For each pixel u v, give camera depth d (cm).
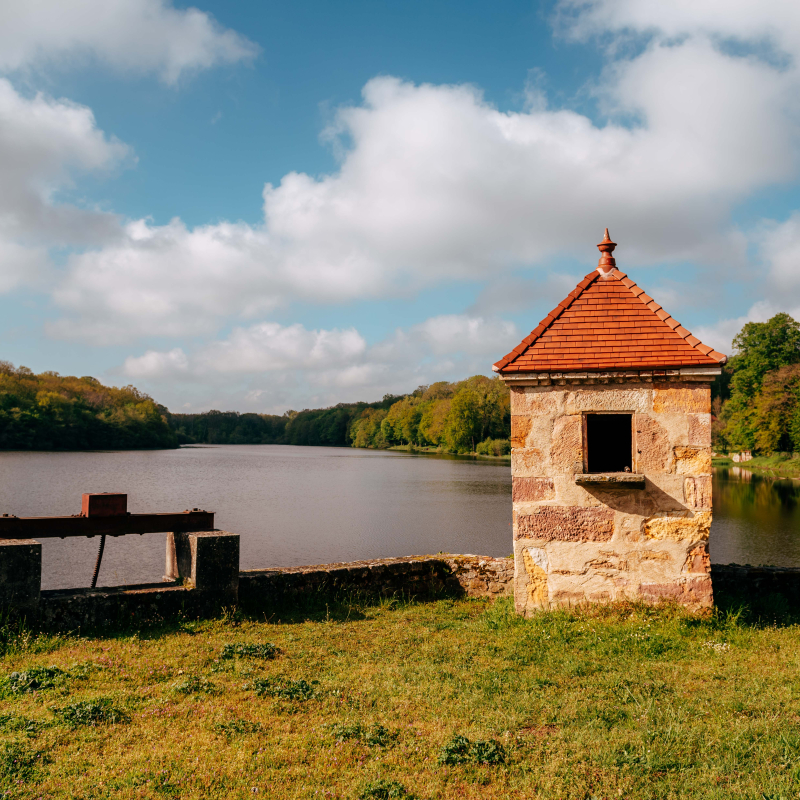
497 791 364
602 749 404
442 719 456
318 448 15138
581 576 716
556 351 732
